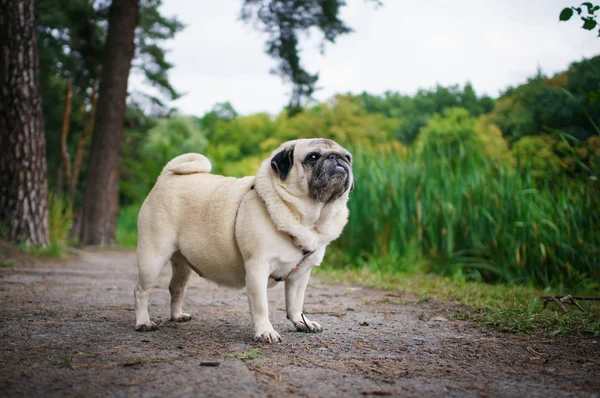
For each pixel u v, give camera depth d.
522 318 4.52
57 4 20.62
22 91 10.26
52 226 12.37
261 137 62.94
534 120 13.20
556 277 7.46
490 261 8.45
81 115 29.91
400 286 7.17
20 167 10.29
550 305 5.25
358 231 10.28
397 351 3.60
